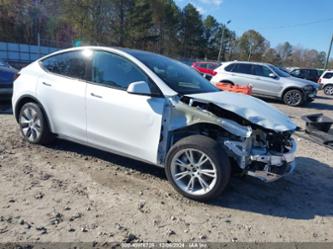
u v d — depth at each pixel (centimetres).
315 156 605
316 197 429
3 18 4525
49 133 512
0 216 328
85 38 5109
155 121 398
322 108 1419
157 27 6719
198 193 384
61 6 4953
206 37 8400
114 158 500
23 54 3606
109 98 430
